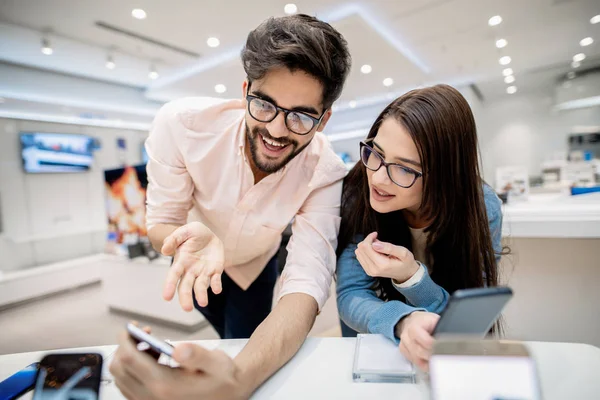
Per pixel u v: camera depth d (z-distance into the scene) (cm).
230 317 124
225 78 508
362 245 69
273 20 71
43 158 468
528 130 736
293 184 94
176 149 93
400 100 71
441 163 68
